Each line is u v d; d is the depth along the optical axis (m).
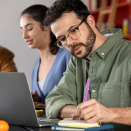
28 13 2.16
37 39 2.16
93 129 1.03
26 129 1.17
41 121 1.27
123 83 1.38
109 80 1.43
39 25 2.14
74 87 1.61
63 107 1.42
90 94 1.50
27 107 1.17
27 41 2.20
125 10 4.61
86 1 4.95
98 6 4.73
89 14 1.44
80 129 1.03
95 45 1.46
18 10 4.39
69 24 1.35
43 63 2.23
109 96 1.41
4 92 1.22
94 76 1.47
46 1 4.57
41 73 2.23
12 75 1.16
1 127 1.08
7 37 4.34
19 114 1.21
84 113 1.11
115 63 1.43
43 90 2.15
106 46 1.46
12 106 1.22
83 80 1.58
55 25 1.38
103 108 1.12
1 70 2.44
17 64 4.40
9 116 1.25
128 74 1.37
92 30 1.41
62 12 1.36
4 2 4.30
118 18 4.72
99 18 4.47
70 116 1.36
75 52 1.38
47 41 2.16
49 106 1.50
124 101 1.38
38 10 2.15
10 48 4.36
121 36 1.48
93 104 1.12
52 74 2.10
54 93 1.57
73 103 1.44
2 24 4.30
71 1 1.38
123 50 1.43
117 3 4.49
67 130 1.04
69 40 1.36
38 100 2.16
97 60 1.47
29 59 4.48
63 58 2.07
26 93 1.15
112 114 1.13
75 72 1.63
